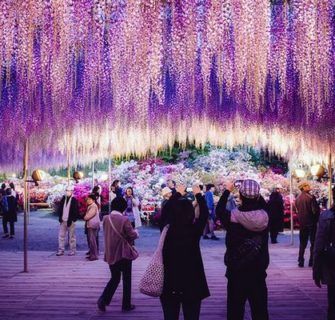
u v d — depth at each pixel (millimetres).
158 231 13039
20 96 4559
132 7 2729
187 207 2729
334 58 3195
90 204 7715
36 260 7656
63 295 5004
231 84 3242
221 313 4195
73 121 5602
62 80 3289
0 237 11742
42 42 2934
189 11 2791
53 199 19438
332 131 6539
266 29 2791
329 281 2975
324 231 2992
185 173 15781
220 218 2791
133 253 4305
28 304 4602
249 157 16906
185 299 2633
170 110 5355
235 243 2682
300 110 5418
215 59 3186
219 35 2793
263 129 6406
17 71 3680
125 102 3115
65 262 7406
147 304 4590
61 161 14195
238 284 2648
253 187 2738
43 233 12727
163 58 3000
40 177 9633
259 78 2867
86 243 10406
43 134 7383
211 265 6980
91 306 4512
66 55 3037
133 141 7973
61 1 2756
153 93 4645
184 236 2678
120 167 17375
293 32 3459
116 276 4262
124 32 2855
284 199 13719
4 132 6094
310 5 2926
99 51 3170
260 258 2652
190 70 2912
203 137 7059
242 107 5484
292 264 6988
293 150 8641
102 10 2820
